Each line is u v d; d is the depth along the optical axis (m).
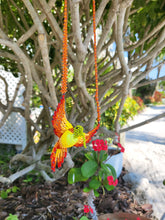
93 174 1.61
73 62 1.35
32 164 2.40
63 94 0.96
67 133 0.98
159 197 2.42
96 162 1.65
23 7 2.07
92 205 1.52
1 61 2.33
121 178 2.84
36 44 1.98
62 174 2.06
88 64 1.54
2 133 4.04
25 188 2.23
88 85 2.20
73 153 2.03
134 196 2.38
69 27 2.40
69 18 2.31
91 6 2.07
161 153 4.15
